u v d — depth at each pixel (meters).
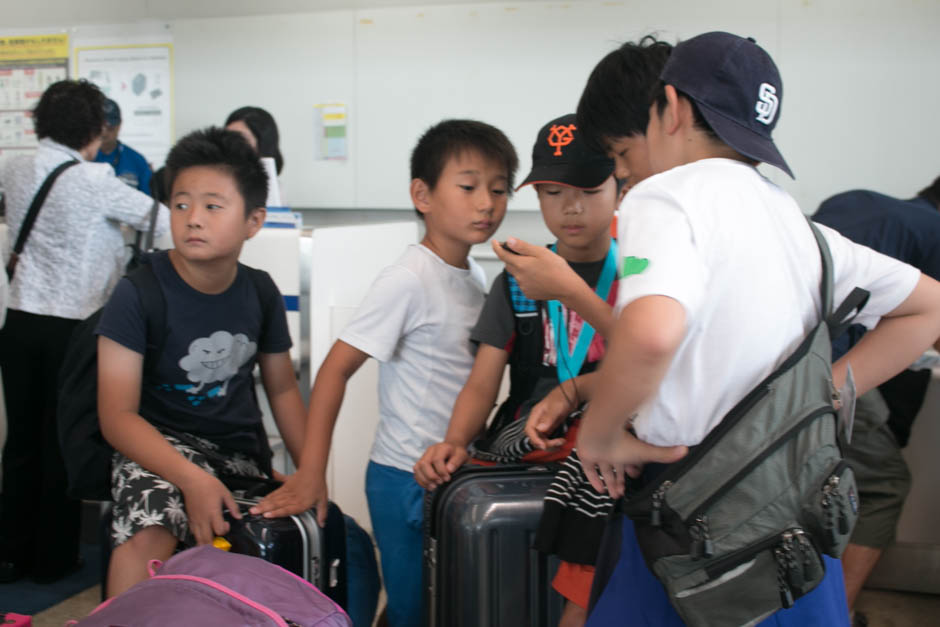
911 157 3.55
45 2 4.43
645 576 0.93
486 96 3.89
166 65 4.27
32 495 2.31
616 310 0.79
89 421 1.40
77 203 2.28
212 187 1.37
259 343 1.58
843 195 2.00
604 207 1.36
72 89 2.38
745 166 0.91
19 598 2.19
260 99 4.16
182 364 1.41
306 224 4.27
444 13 3.89
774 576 0.82
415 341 1.52
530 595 1.29
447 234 1.52
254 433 1.57
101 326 1.34
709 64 0.89
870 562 1.96
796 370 0.84
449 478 1.35
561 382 1.34
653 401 0.87
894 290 0.99
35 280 2.28
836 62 3.56
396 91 3.99
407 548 1.52
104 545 1.42
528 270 1.10
